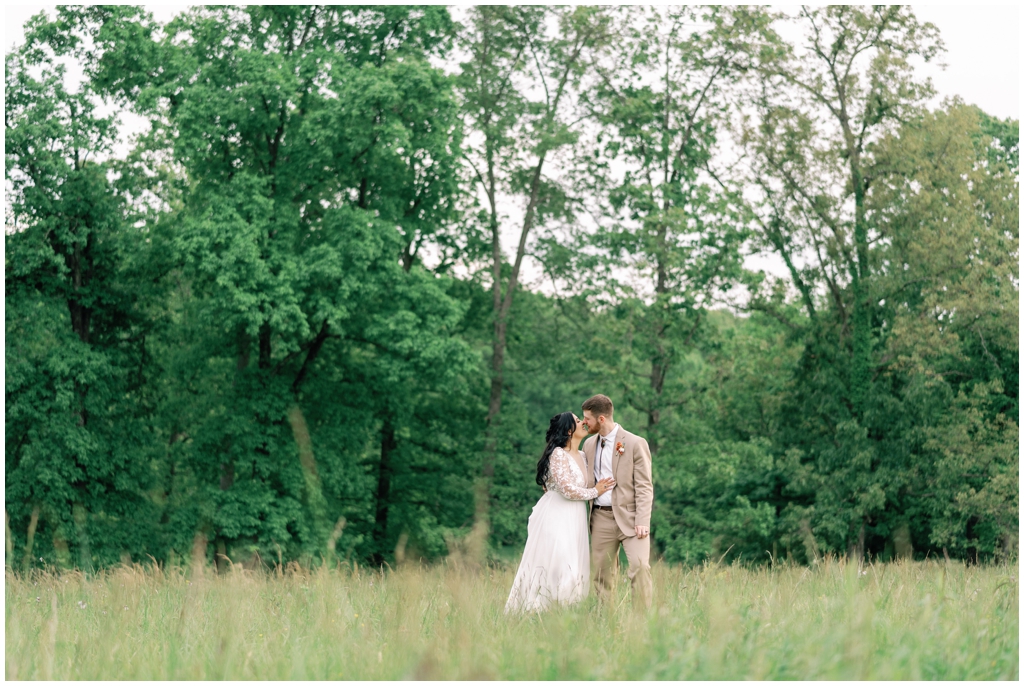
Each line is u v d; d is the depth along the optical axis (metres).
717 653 3.81
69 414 19.30
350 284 18.45
